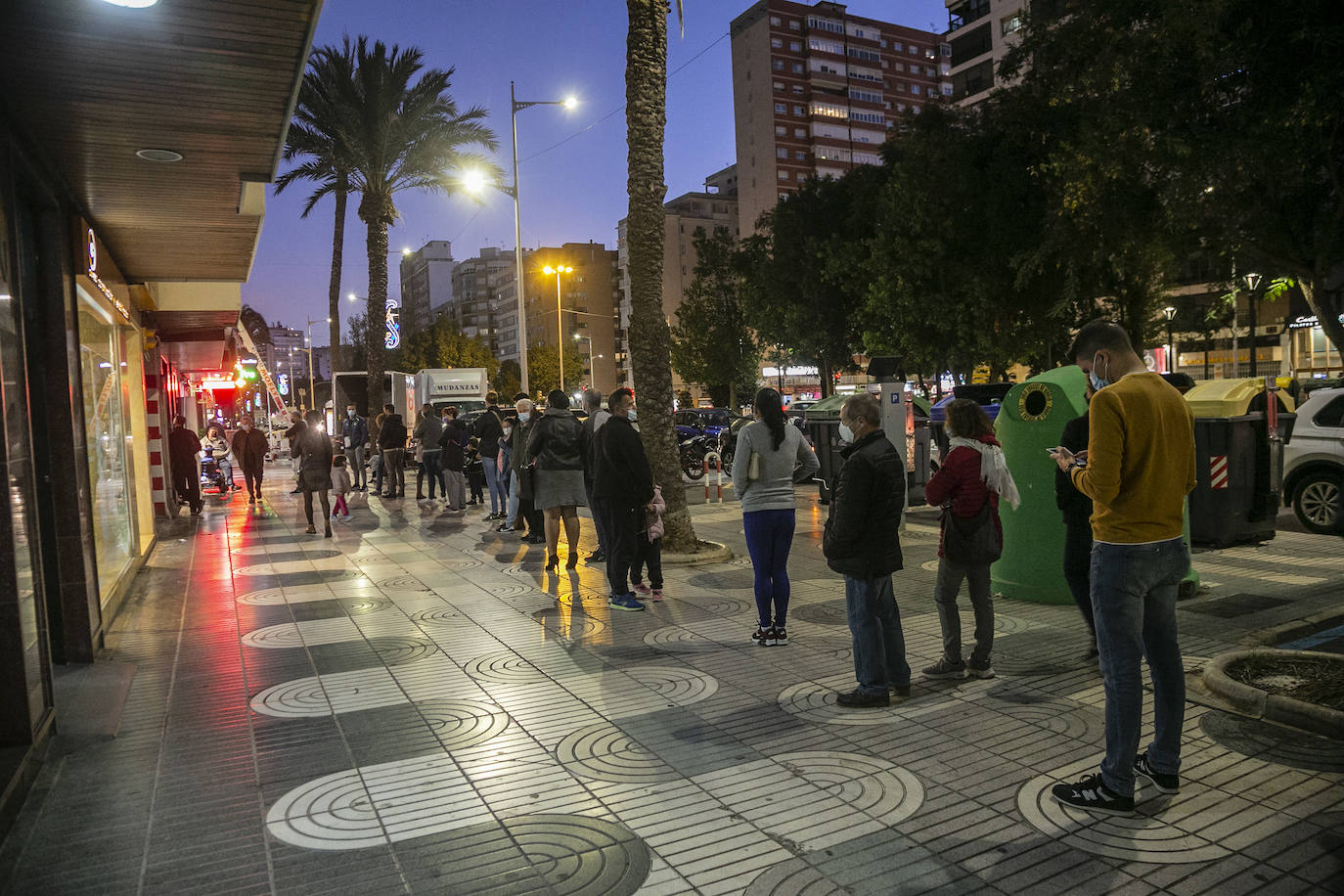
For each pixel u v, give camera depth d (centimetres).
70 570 574
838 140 10188
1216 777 355
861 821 327
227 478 2034
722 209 11450
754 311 4078
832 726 428
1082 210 1728
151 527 1124
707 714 450
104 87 475
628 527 699
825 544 460
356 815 346
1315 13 754
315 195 2750
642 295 919
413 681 525
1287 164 886
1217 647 534
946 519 488
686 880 288
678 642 595
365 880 295
